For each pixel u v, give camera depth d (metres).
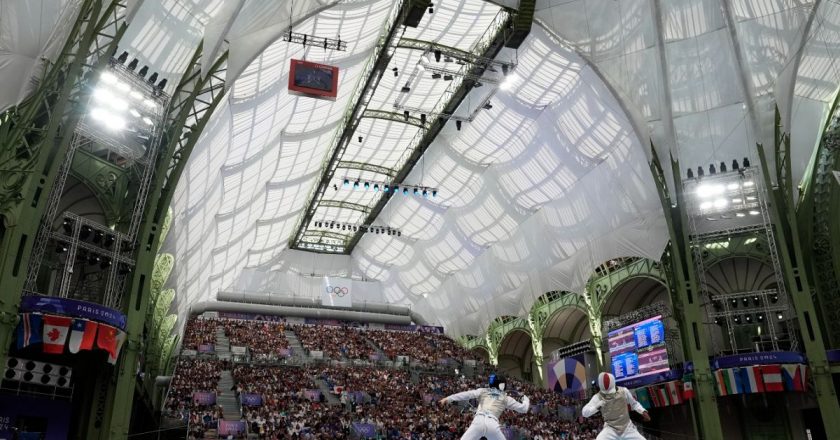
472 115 45.34
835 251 34.47
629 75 36.31
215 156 39.19
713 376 34.38
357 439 35.81
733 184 37.38
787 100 33.66
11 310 19.11
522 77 44.41
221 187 45.56
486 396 8.11
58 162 21.06
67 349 23.59
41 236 21.53
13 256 19.34
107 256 23.72
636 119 36.97
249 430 34.19
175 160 28.27
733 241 40.50
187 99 26.95
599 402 7.70
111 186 25.94
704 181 38.06
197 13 27.91
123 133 24.61
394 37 39.84
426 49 43.56
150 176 25.72
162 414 35.28
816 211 35.75
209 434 32.91
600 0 34.47
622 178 44.69
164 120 26.33
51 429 22.64
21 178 20.41
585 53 36.44
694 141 38.31
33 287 21.05
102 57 22.33
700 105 37.38
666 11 34.66
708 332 42.00
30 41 21.09
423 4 33.84
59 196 22.17
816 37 32.75
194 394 39.28
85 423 23.03
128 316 23.97
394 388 49.66
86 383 23.70
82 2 22.05
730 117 37.06
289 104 42.81
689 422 41.75
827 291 35.19
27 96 21.53
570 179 49.69
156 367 42.44
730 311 36.50
